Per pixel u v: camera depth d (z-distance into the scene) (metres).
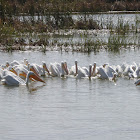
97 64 21.30
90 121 11.13
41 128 10.59
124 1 54.44
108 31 36.72
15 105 12.89
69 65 21.16
